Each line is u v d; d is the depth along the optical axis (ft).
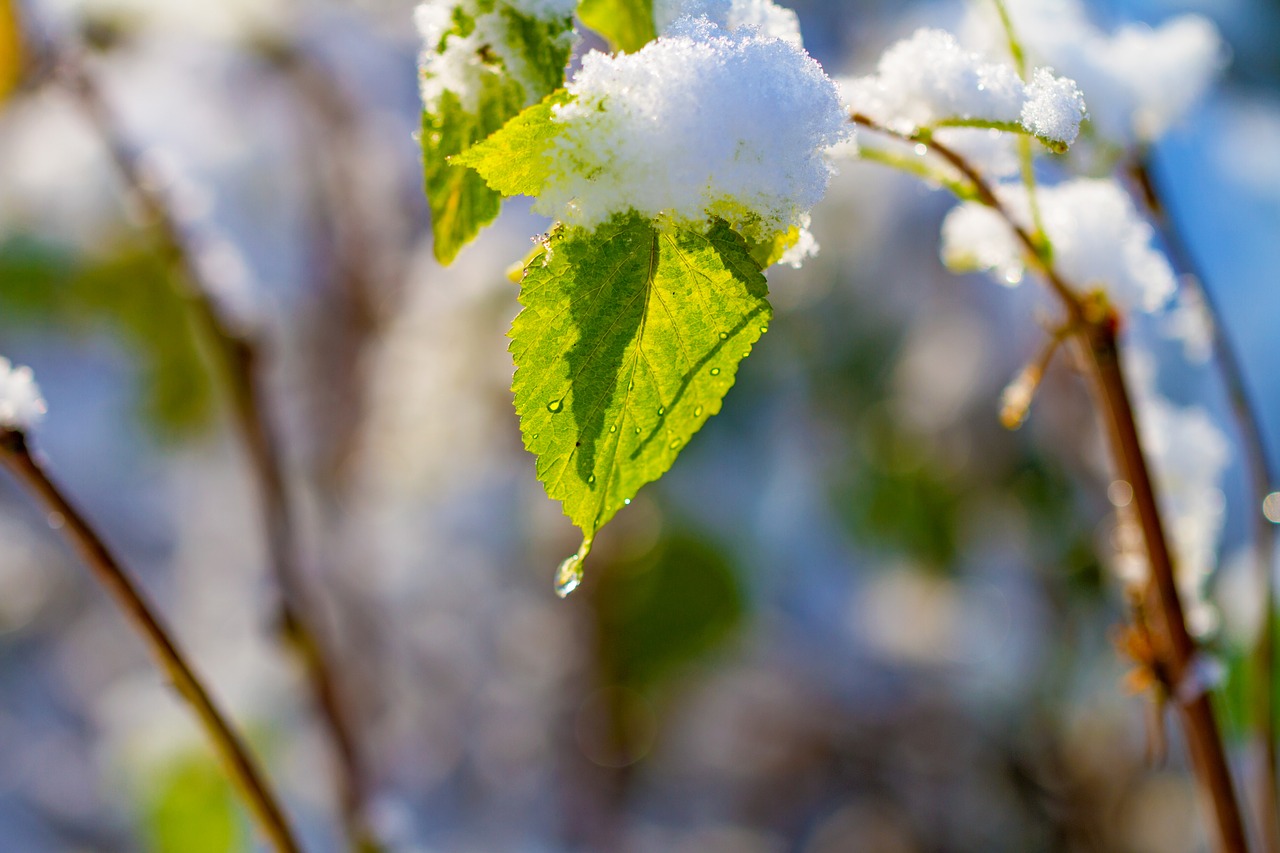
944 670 5.19
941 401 4.71
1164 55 1.76
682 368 1.31
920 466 4.81
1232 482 3.96
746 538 5.08
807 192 1.34
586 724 5.18
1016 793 4.96
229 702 4.24
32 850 5.73
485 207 1.41
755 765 5.63
